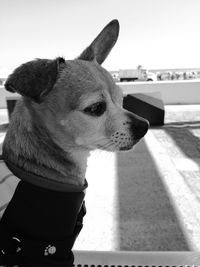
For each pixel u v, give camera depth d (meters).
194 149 0.67
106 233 0.34
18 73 0.19
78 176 0.21
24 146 0.19
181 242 0.32
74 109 0.20
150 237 0.33
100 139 0.22
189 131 0.86
